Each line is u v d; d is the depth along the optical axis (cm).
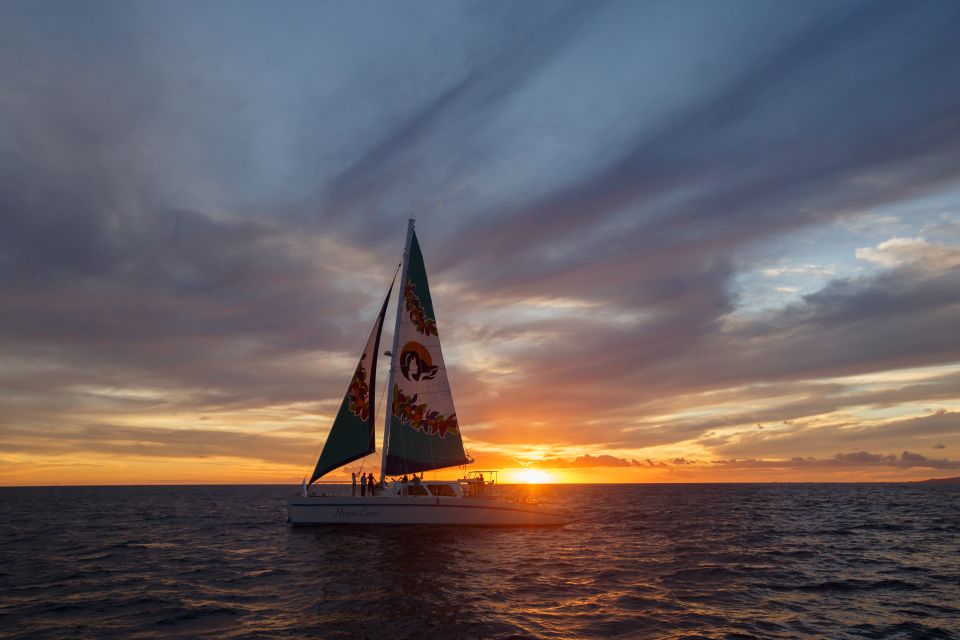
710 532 3416
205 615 1438
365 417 3122
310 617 1403
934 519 4366
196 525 4022
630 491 14262
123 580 1922
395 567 2058
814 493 11362
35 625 1368
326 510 2888
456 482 3072
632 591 1706
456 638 1220
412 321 3200
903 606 1530
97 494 13025
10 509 6331
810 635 1257
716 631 1284
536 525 3177
